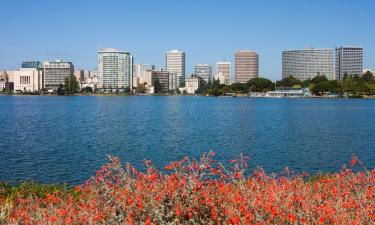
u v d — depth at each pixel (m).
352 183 13.05
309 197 10.78
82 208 9.59
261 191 10.28
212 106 154.38
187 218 8.56
